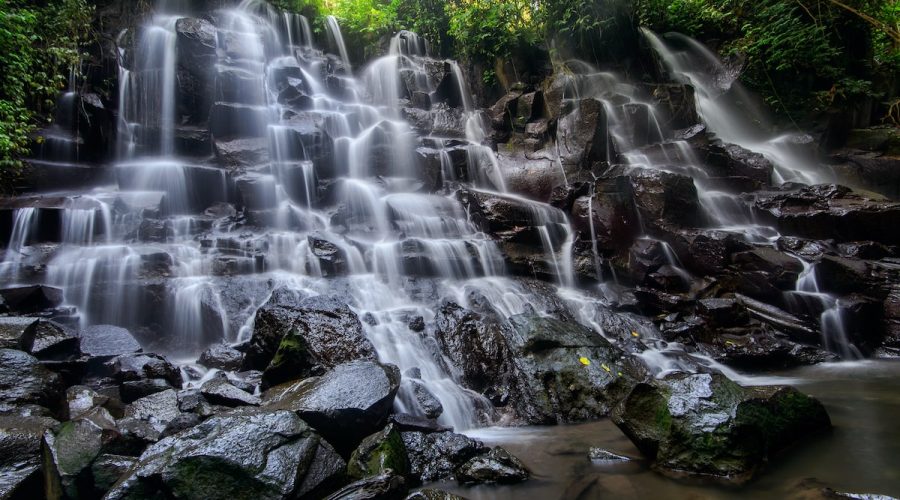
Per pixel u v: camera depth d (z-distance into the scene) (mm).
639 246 9602
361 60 16656
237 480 3418
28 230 8055
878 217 9141
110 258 7547
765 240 9570
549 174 11531
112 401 5086
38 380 4652
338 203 10953
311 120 12203
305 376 5449
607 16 14273
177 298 7305
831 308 8094
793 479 3812
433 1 16375
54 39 11000
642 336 8086
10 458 3639
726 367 7352
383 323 7160
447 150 12250
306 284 7902
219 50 12945
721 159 11781
